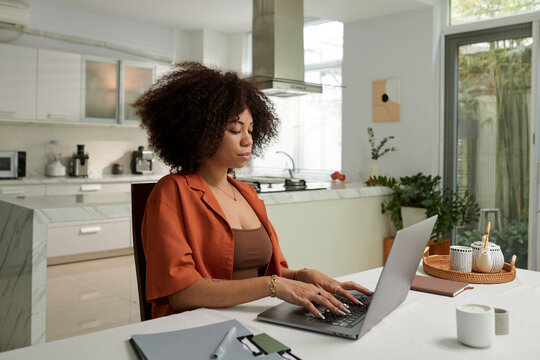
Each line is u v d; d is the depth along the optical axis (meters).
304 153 5.79
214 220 1.34
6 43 4.83
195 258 1.30
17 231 2.29
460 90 4.11
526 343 1.03
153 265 1.24
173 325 1.10
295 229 3.25
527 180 3.76
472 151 4.05
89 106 5.01
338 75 5.39
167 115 1.40
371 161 4.52
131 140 5.72
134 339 0.96
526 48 3.75
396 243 1.03
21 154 4.79
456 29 4.08
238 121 1.40
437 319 1.18
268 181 4.25
